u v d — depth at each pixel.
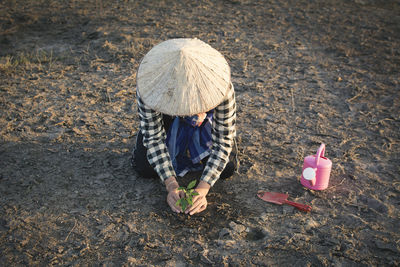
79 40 5.95
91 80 4.72
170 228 2.59
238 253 2.39
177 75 2.16
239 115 3.98
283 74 4.87
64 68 5.04
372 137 3.59
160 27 6.43
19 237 2.51
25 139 3.52
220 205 2.77
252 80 4.72
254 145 3.48
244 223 2.62
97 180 3.03
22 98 4.27
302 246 2.43
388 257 2.34
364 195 2.86
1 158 3.25
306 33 6.22
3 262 2.33
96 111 4.02
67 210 2.74
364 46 5.71
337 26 6.51
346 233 2.52
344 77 4.79
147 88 2.21
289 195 2.87
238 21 6.72
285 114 3.99
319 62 5.20
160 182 3.02
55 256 2.38
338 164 3.21
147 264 2.33
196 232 2.55
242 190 2.93
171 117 2.83
